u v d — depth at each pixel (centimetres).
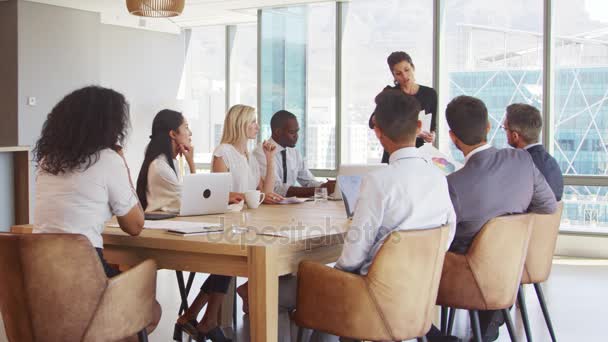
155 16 654
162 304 505
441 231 266
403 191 264
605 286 584
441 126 813
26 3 879
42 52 898
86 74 948
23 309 247
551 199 341
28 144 889
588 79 746
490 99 790
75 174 268
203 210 369
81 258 247
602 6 736
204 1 859
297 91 898
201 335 370
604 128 740
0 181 657
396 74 531
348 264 270
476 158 319
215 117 1091
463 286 309
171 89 1117
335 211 395
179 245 283
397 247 254
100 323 254
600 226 744
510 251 309
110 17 996
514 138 402
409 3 832
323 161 891
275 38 907
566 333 435
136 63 1077
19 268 242
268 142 509
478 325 324
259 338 267
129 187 280
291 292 337
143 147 1095
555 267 676
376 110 275
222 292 367
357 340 263
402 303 259
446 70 812
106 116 271
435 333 354
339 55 872
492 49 787
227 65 1071
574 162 753
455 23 804
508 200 318
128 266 306
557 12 753
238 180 455
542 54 761
